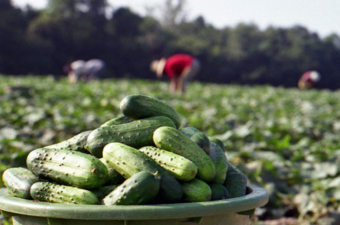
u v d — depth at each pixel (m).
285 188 7.19
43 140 9.69
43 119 11.97
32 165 3.15
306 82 52.38
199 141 3.36
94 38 74.00
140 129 3.24
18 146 8.47
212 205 2.73
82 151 3.32
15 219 2.96
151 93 23.48
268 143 9.74
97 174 2.88
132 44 76.56
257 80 91.62
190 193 2.94
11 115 12.56
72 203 2.85
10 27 63.59
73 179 2.92
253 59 92.75
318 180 7.37
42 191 2.97
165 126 3.28
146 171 2.85
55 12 75.06
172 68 24.27
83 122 11.61
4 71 61.19
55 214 2.63
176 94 24.08
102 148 3.16
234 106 19.05
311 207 6.43
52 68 66.38
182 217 2.65
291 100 24.95
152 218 2.59
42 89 23.19
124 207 2.59
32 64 63.03
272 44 97.00
